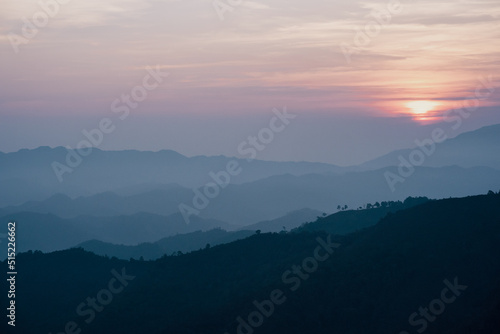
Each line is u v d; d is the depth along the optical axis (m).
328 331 67.62
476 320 61.25
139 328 76.69
